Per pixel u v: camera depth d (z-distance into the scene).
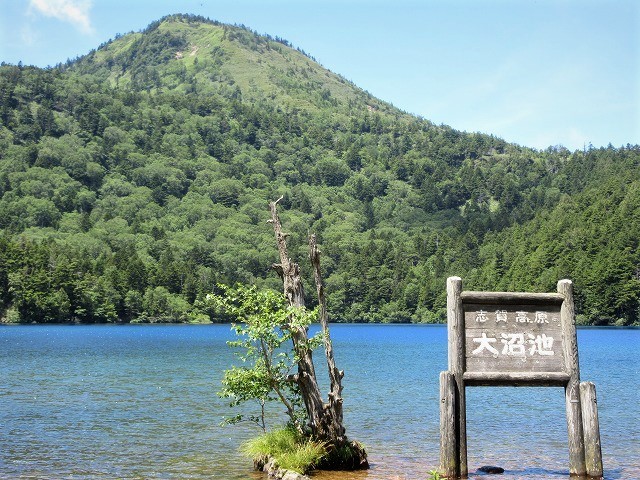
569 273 153.25
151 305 184.88
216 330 156.88
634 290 146.75
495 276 189.38
